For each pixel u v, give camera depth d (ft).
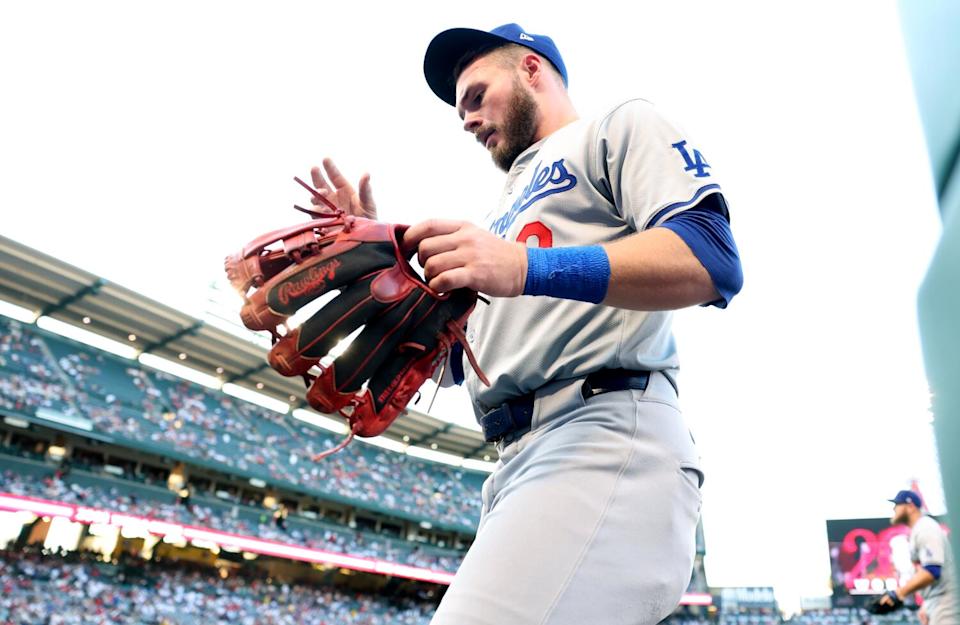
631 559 5.34
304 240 5.34
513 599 5.06
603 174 6.41
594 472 5.57
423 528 123.03
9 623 65.92
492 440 6.76
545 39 8.01
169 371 107.14
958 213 1.36
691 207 5.47
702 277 5.21
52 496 79.77
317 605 99.19
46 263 87.15
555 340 6.09
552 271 5.01
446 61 8.16
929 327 1.55
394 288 5.27
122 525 79.56
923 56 1.63
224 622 83.82
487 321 6.86
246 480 102.32
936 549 14.20
